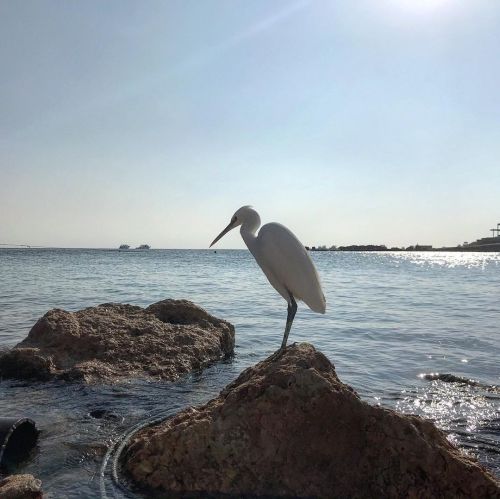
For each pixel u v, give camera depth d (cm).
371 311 298
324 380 85
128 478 82
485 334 222
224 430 83
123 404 122
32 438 99
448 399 131
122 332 166
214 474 79
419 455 77
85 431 104
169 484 79
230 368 163
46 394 129
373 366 165
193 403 124
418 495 75
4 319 249
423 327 241
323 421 82
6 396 127
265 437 82
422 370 161
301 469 79
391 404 127
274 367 93
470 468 76
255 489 78
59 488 80
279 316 277
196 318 194
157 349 160
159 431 88
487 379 151
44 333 161
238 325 248
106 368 146
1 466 87
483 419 116
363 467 79
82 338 158
